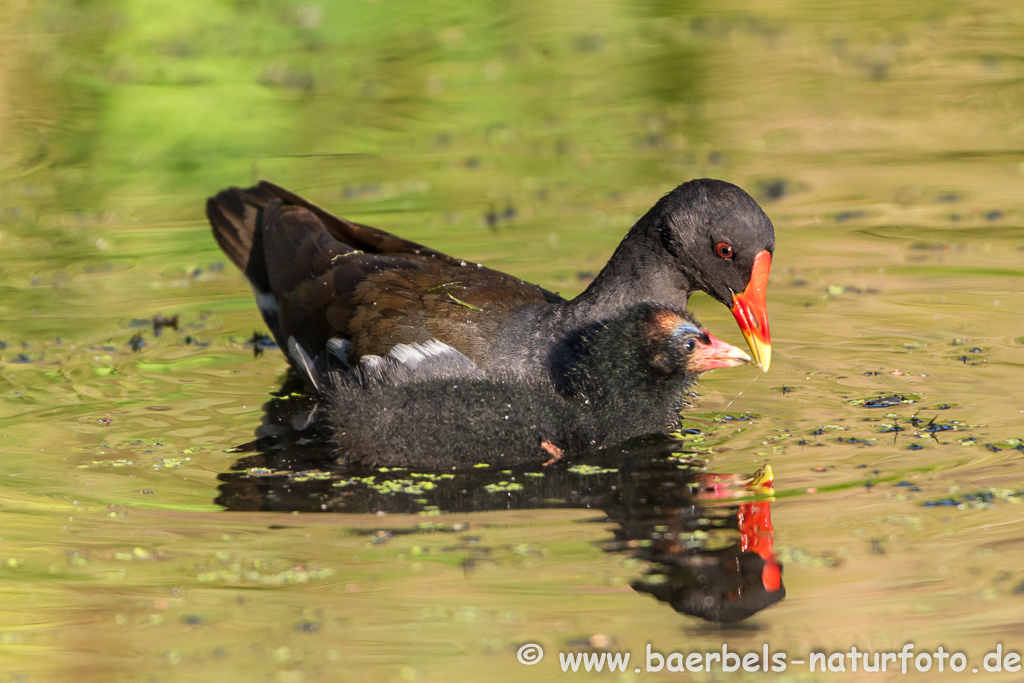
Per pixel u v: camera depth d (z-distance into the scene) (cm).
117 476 895
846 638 653
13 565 744
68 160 1841
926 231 1489
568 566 738
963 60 2214
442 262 1116
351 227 1179
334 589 714
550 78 2205
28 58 2289
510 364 1022
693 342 956
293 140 1917
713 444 945
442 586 716
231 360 1169
